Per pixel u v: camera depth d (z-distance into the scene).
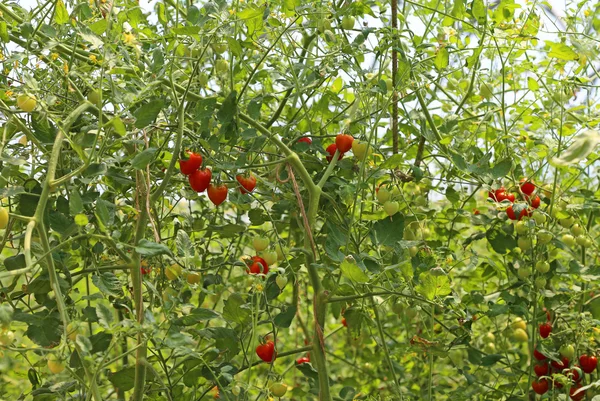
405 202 2.33
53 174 1.65
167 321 1.73
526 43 2.52
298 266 2.39
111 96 1.93
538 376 2.52
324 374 2.10
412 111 2.40
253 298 2.16
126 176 1.95
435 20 2.76
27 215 1.91
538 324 2.53
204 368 2.09
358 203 2.52
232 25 2.04
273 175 2.32
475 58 2.24
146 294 2.26
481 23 2.24
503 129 2.65
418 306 2.49
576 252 2.83
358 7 2.29
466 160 2.48
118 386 2.04
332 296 2.13
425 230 2.50
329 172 2.20
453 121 2.49
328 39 2.23
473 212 2.63
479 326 3.23
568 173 2.98
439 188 2.81
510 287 2.48
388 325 3.26
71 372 1.59
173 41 1.85
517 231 2.40
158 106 1.65
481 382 2.72
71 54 1.96
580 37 2.70
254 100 2.09
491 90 2.54
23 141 2.09
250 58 2.36
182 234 1.90
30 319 1.84
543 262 2.39
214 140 2.00
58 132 1.82
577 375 2.44
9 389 3.22
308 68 2.22
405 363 3.23
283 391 2.02
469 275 2.84
